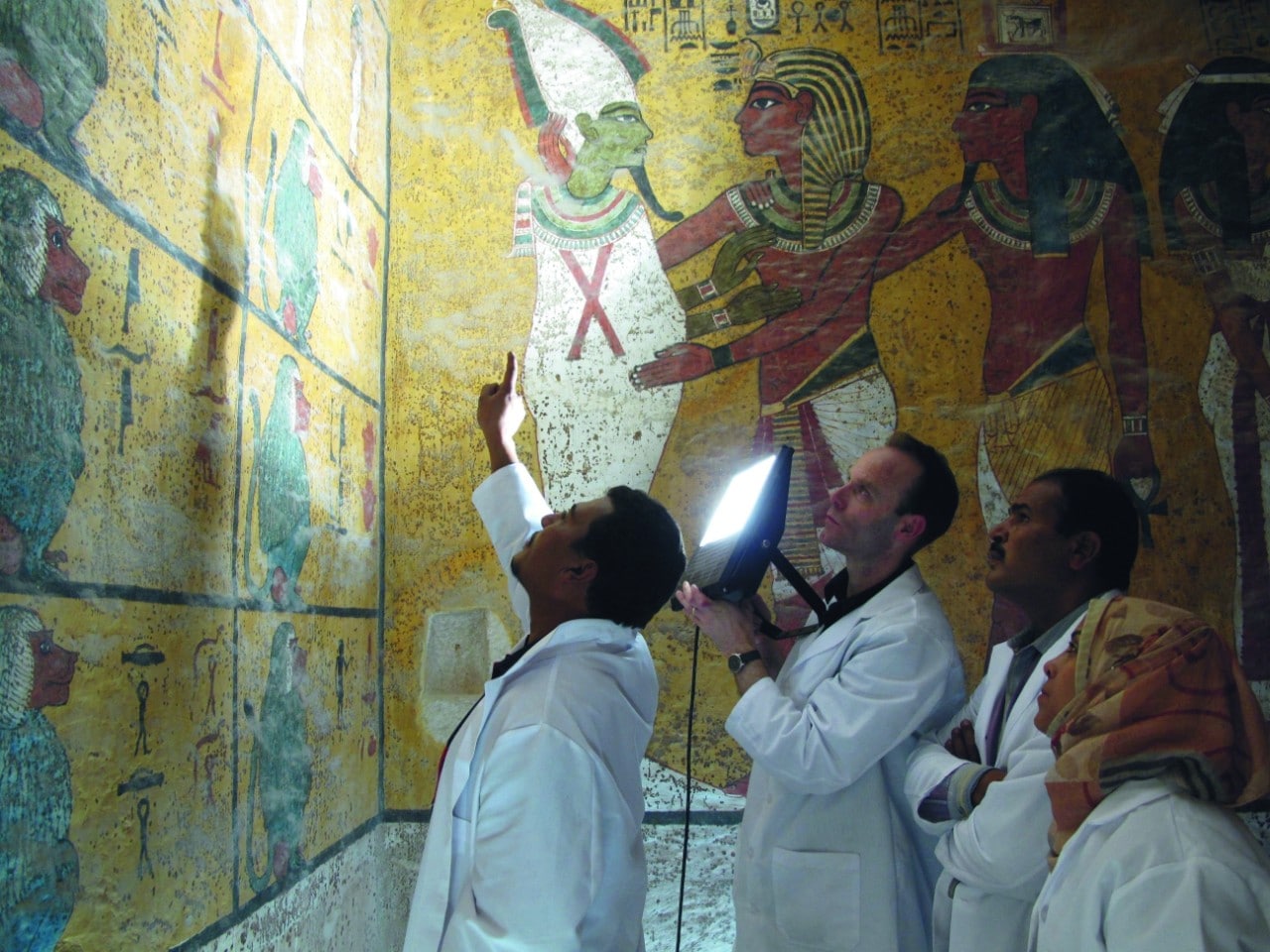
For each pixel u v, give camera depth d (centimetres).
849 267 324
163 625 171
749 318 322
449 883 132
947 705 187
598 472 315
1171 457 311
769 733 176
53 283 142
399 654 304
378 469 308
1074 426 313
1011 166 328
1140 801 109
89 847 147
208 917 185
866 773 181
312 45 260
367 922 278
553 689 132
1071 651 127
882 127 332
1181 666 112
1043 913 118
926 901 182
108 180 157
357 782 275
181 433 179
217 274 197
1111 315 319
